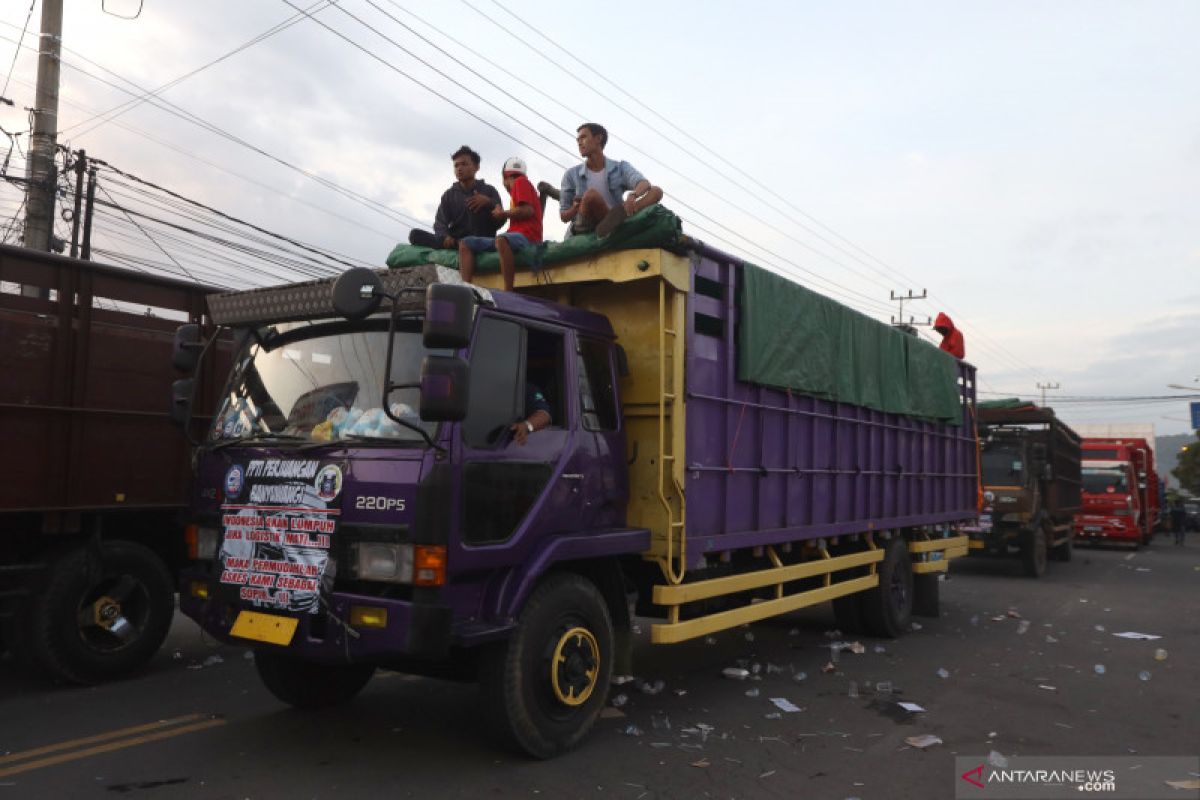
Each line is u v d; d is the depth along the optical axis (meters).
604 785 4.52
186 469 7.30
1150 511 28.30
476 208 6.58
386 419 4.48
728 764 4.93
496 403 4.70
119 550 6.66
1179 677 7.41
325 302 4.86
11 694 6.24
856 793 4.52
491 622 4.50
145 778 4.51
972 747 5.35
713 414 6.22
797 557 7.85
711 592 6.03
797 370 7.27
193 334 5.53
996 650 8.64
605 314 6.03
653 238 5.56
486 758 4.88
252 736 5.25
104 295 6.76
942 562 10.75
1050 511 17.58
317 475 4.48
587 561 5.40
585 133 6.50
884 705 6.35
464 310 4.13
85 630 6.58
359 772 4.64
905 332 10.21
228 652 7.70
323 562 4.37
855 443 8.62
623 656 5.55
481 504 4.46
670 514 5.61
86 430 6.59
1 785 4.39
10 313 6.14
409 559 4.18
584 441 5.30
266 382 5.06
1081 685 7.09
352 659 4.24
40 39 12.59
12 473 6.11
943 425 11.19
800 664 7.82
